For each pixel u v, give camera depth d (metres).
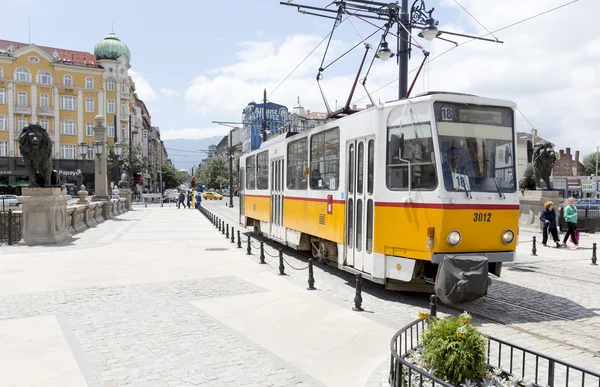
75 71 64.94
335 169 10.52
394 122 8.54
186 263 12.38
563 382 5.07
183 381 4.83
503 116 8.43
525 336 6.66
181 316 7.25
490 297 9.07
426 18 13.43
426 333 4.26
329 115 12.88
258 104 80.81
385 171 8.62
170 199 63.72
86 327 6.65
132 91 81.56
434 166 7.86
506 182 8.28
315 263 12.88
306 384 4.80
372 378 4.89
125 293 8.80
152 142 118.19
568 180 70.25
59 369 5.12
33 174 16.14
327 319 7.19
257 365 5.28
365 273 9.09
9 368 5.14
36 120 61.75
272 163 15.70
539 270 12.16
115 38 70.25
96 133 29.44
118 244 16.38
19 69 60.94
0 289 9.06
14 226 16.03
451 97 8.05
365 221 9.13
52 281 9.86
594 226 22.78
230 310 7.64
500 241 8.13
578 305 8.47
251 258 13.41
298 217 13.00
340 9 12.89
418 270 8.20
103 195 29.36
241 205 21.17
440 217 7.71
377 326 6.85
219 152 157.88
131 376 4.95
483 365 4.07
